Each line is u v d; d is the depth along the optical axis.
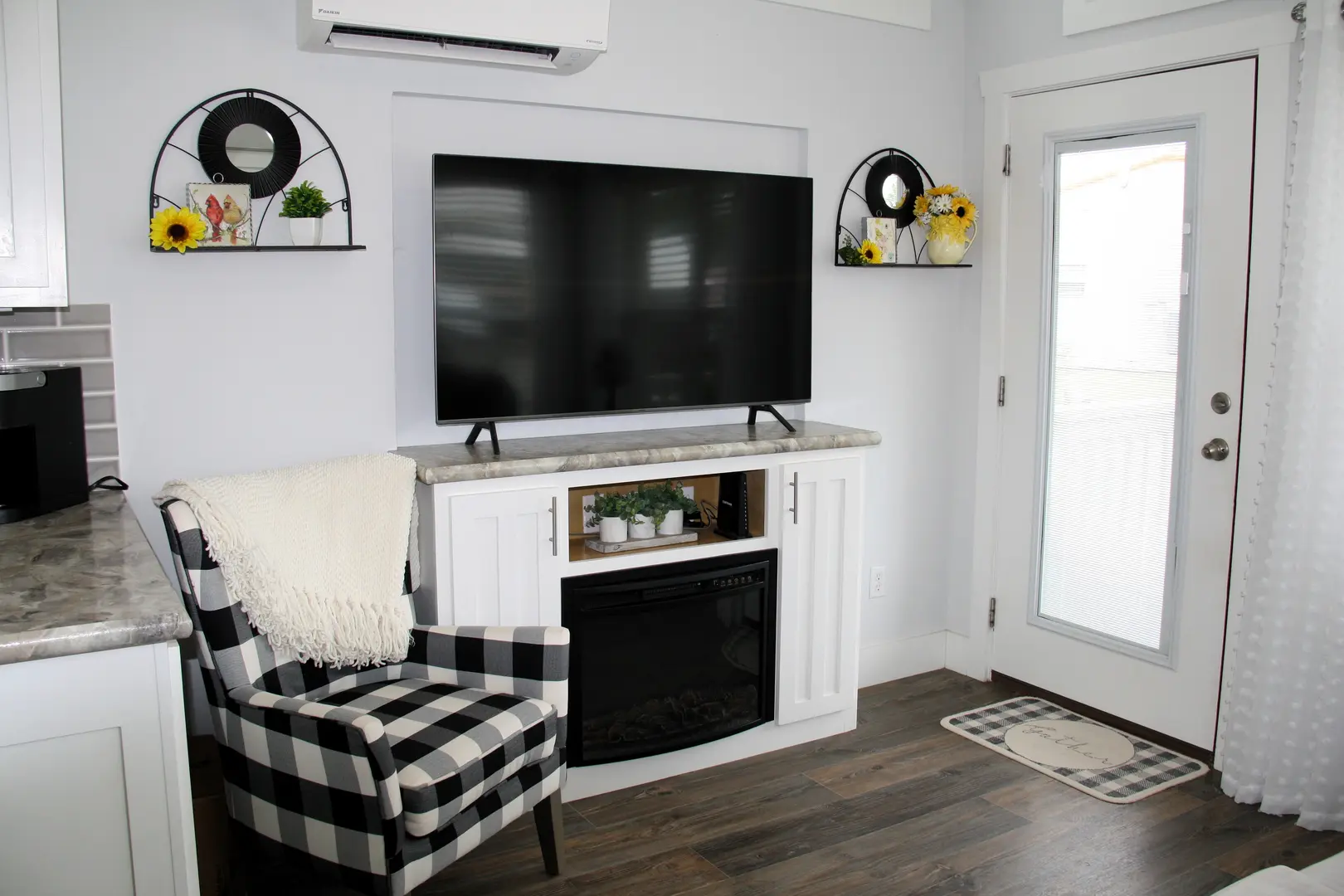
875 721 3.27
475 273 2.58
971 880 2.34
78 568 1.73
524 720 2.11
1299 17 2.58
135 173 2.35
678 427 3.16
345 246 2.47
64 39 2.24
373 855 1.83
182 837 1.55
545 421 2.98
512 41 2.39
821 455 2.98
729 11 3.07
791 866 2.40
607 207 2.74
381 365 2.67
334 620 2.14
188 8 2.36
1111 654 3.21
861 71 3.34
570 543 2.88
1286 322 2.57
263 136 2.46
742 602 2.91
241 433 2.52
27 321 2.27
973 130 3.53
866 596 3.57
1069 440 3.30
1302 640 2.55
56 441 2.16
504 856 2.44
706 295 2.94
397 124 2.69
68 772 1.46
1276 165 2.68
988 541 3.58
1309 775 2.59
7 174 1.98
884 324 3.49
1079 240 3.21
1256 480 2.77
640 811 2.67
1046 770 2.91
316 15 2.19
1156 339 3.01
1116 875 2.37
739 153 3.22
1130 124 3.03
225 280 2.47
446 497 2.44
